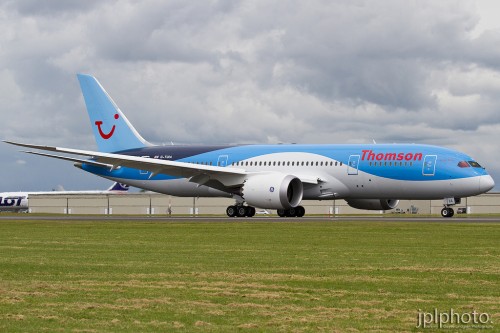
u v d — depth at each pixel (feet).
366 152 318.86
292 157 331.36
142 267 135.33
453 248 172.55
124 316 90.33
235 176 325.21
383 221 281.54
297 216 343.26
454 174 304.50
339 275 124.67
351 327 84.84
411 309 94.99
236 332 82.64
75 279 119.85
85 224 278.05
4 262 143.33
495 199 564.71
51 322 86.63
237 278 120.67
